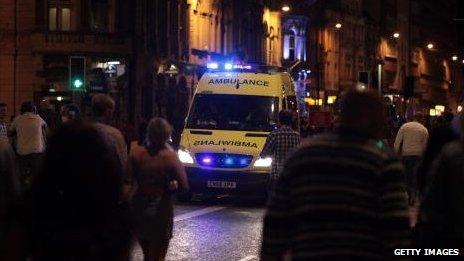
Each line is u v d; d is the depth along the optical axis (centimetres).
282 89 3434
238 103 3344
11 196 1176
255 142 3194
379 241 761
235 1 9562
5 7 6700
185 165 3181
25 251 800
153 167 1425
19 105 6688
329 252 745
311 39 12444
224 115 3312
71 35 6675
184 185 1434
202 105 3356
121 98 6831
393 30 17200
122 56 6819
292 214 779
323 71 13000
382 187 766
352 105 793
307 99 10800
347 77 14225
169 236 1441
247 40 10056
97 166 794
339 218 752
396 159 779
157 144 1436
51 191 790
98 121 1568
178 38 8050
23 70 6712
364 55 15175
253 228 2494
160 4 7681
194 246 2117
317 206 757
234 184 3144
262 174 3136
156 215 1421
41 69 6675
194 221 2655
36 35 6644
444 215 943
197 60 8544
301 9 12044
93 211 789
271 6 11131
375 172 764
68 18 6775
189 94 8262
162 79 7625
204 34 8738
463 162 919
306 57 12081
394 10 17412
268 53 10994
